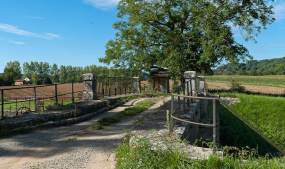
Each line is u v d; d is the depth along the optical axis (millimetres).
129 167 4070
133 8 27812
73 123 9508
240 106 20125
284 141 15562
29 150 5965
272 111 19047
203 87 19609
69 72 104625
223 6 24844
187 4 27547
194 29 27031
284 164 3855
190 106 10133
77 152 5734
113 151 5426
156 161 3994
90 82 14156
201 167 3781
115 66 30234
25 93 41156
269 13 25297
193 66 27922
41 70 107250
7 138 7066
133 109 12875
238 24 24688
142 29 28281
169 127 5402
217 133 11172
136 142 4629
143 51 29844
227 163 3793
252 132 16031
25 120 8203
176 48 26469
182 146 4516
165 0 27578
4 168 4793
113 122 9625
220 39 23094
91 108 11703
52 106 10766
